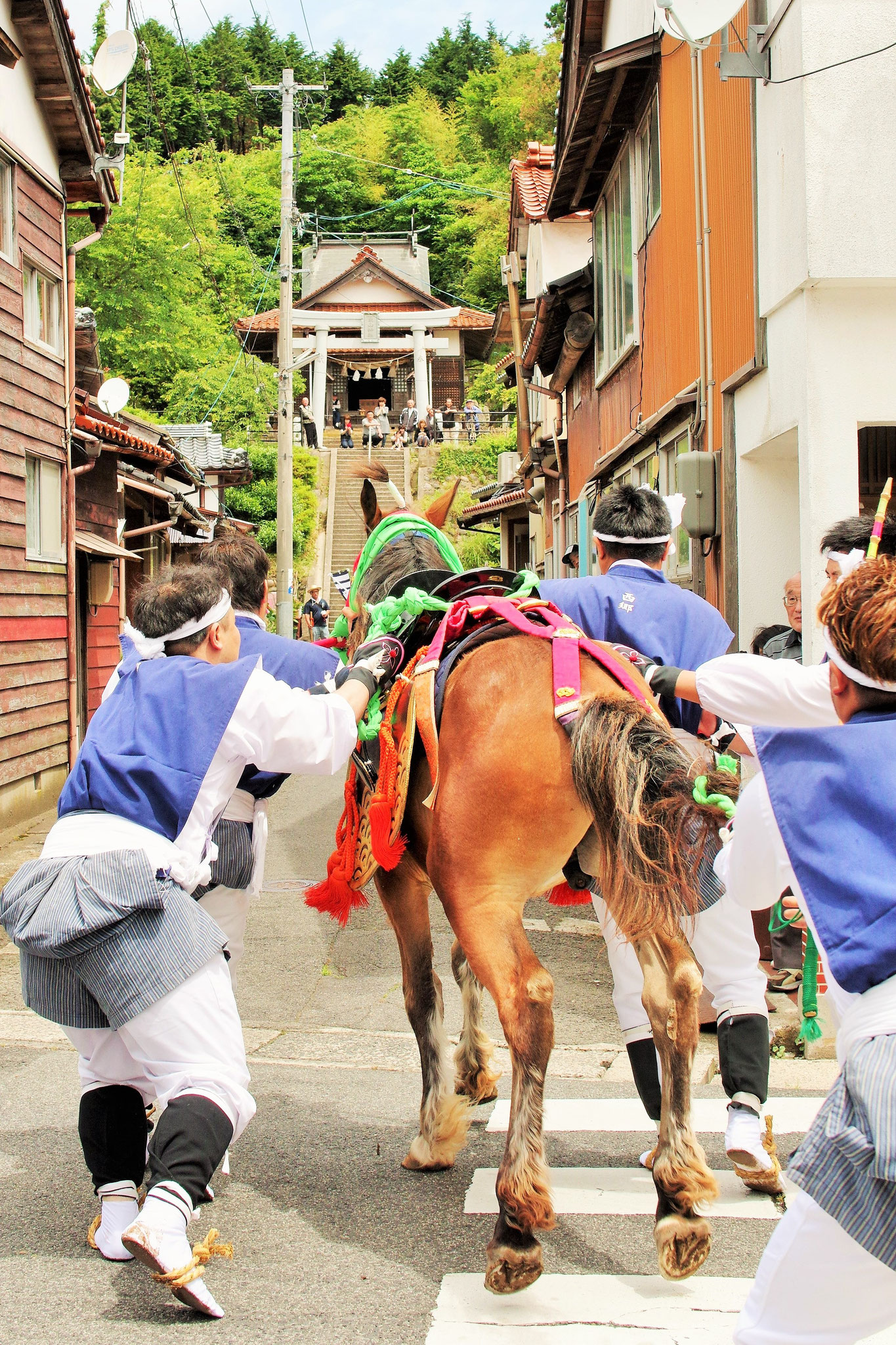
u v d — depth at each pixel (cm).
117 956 269
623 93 1005
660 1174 264
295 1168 356
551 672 284
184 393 3584
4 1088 425
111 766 280
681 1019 269
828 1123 182
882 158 563
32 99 1105
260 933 659
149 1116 375
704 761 254
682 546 888
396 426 4416
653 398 984
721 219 726
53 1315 271
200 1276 263
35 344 1107
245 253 4391
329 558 3219
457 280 5916
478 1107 414
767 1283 194
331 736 288
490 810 270
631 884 248
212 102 5550
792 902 317
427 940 350
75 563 1216
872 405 580
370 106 6975
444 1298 275
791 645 537
